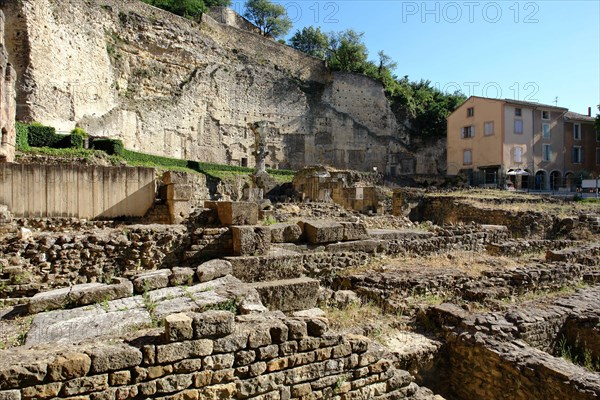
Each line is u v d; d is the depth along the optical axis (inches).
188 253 358.6
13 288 311.3
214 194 1369.3
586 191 1631.4
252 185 1348.4
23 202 412.8
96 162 882.8
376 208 1093.8
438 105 2410.2
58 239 334.6
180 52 1738.4
